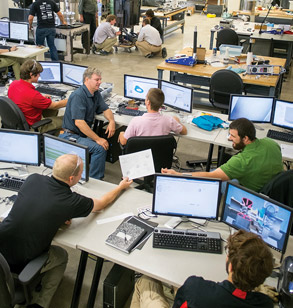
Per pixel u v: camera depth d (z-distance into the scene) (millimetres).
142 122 3283
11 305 2092
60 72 4578
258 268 1535
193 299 1641
